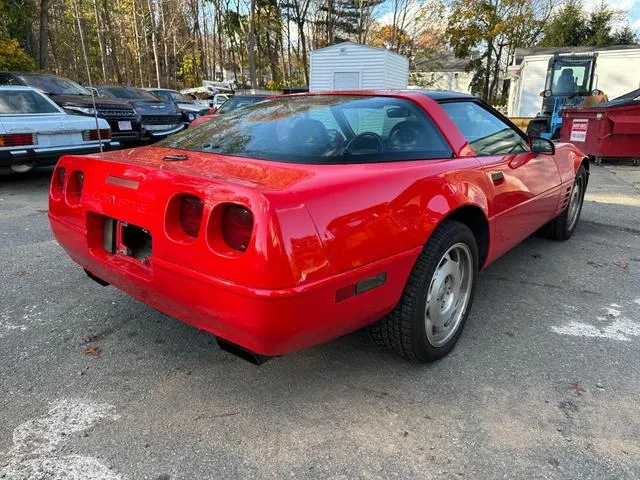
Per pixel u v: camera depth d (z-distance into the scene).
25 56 18.58
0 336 2.86
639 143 11.02
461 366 2.62
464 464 1.91
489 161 2.98
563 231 4.81
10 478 1.81
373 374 2.54
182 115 13.84
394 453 1.97
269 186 1.82
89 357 2.66
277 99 3.17
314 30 48.16
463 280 2.77
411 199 2.24
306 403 2.29
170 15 46.94
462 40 37.19
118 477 1.83
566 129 12.05
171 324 3.05
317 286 1.80
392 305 2.27
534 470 1.88
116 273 2.35
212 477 1.84
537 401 2.32
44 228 5.20
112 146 8.00
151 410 2.22
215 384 2.43
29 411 2.20
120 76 41.06
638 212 6.37
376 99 2.84
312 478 1.84
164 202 1.99
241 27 43.50
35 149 6.92
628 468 1.90
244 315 1.76
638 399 2.34
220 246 1.82
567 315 3.25
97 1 36.62
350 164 2.23
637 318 3.22
